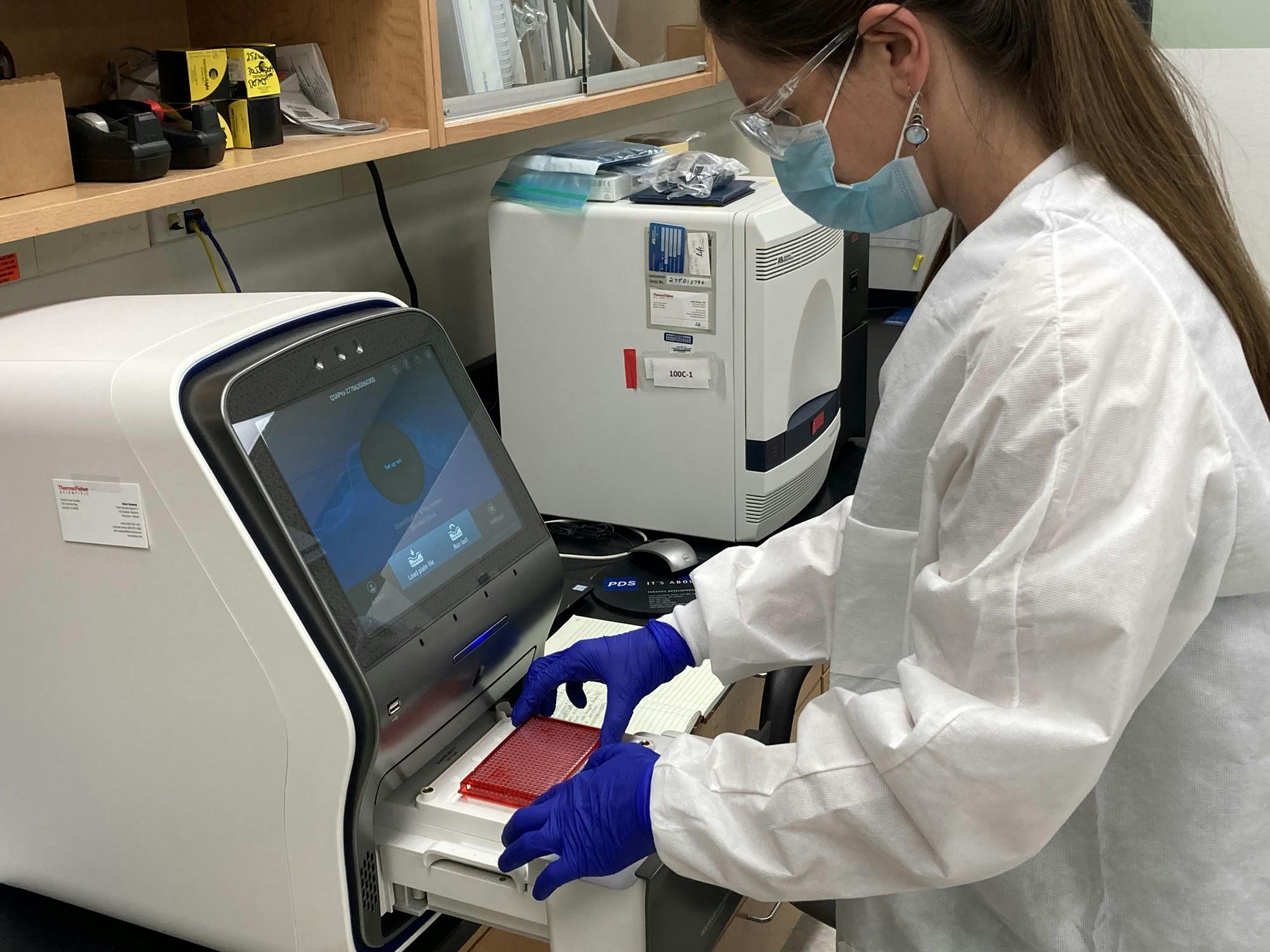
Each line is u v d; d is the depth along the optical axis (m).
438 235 2.05
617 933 0.94
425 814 0.99
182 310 1.05
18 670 1.00
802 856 0.85
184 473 0.86
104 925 1.09
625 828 0.90
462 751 1.08
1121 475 0.74
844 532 0.99
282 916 0.98
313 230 1.77
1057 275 0.79
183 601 0.90
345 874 0.95
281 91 1.44
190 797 0.97
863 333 2.13
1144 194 0.85
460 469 1.12
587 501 1.81
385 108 1.46
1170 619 0.82
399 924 1.04
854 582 0.97
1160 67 0.88
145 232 1.49
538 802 0.95
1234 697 0.88
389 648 0.94
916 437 0.90
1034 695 0.77
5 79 1.12
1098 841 0.92
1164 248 0.84
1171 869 0.90
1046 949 0.94
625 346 1.69
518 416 1.81
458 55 1.51
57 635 0.96
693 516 1.74
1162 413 0.76
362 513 0.98
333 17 1.44
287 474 0.91
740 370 1.63
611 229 1.65
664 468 1.74
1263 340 0.89
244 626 0.89
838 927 1.05
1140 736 0.90
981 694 0.79
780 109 0.95
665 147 1.98
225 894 1.00
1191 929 0.90
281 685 0.89
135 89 1.35
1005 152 0.89
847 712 0.86
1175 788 0.89
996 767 0.76
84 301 1.12
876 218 1.01
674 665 1.20
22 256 1.33
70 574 0.93
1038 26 0.84
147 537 0.89
